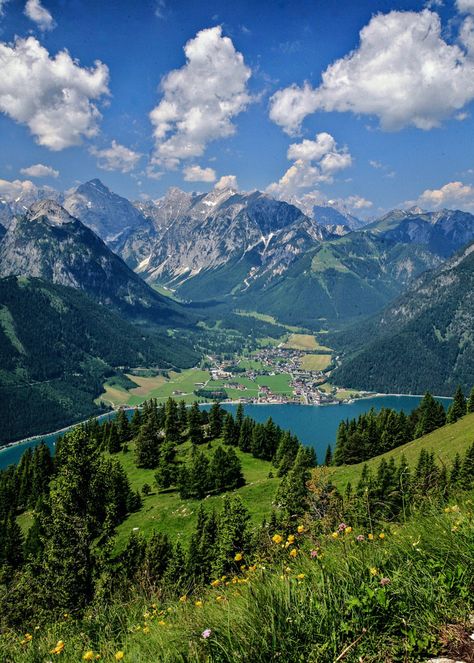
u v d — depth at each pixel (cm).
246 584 480
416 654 354
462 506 499
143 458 9681
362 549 476
